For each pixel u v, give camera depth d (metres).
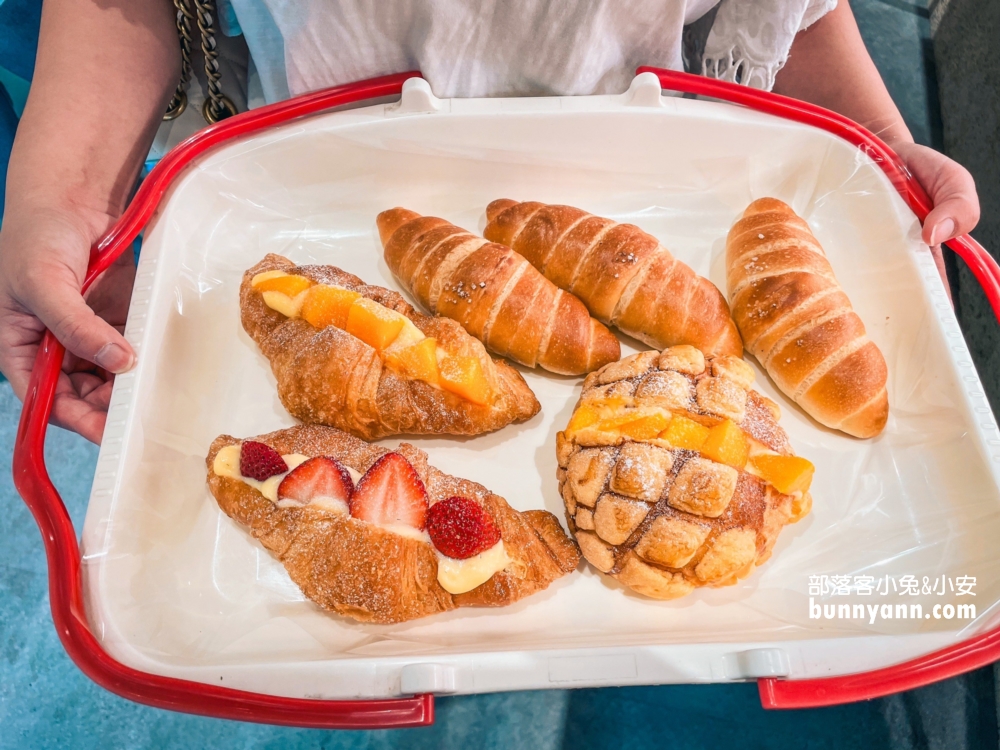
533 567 0.30
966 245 0.35
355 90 0.37
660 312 0.35
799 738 0.38
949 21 0.58
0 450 0.47
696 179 0.40
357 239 0.40
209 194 0.38
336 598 0.29
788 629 0.29
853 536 0.32
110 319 0.39
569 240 0.36
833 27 0.43
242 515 0.31
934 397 0.34
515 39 0.35
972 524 0.31
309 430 0.32
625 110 0.37
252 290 0.35
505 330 0.34
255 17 0.36
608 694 0.39
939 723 0.39
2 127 0.44
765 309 0.35
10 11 0.40
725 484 0.28
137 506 0.30
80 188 0.36
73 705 0.40
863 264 0.38
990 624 0.27
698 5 0.37
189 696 0.25
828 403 0.33
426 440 0.34
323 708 0.26
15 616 0.42
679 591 0.29
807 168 0.39
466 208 0.40
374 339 0.33
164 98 0.40
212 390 0.35
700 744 0.38
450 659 0.27
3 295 0.34
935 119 0.57
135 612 0.29
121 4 0.37
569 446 0.32
